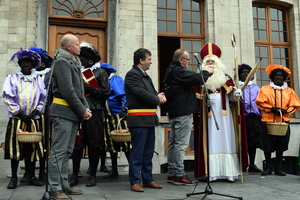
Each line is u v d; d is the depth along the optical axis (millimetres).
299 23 8047
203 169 4695
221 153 4750
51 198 3373
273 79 5582
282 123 5098
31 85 4453
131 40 6809
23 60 4449
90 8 6777
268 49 8023
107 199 3508
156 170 6570
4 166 5641
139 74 4027
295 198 3682
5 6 6234
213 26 7371
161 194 3803
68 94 3342
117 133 4453
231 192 3992
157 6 7371
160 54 8977
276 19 8211
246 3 7594
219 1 7441
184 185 4387
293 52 8055
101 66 4906
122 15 6824
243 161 4785
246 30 7516
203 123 4816
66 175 3650
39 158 4328
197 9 7617
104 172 5547
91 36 6805
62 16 6570
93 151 4301
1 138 5887
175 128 4438
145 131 4008
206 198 3650
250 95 5898
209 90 4852
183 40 7441
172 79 4414
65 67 3395
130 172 3992
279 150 5395
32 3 6371
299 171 7512
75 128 3592
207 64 4852
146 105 4004
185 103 4379
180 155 4395
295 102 5473
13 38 6207
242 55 7434
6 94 4270
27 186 4309
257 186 4375
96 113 4281
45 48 6285
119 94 4883
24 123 4324
